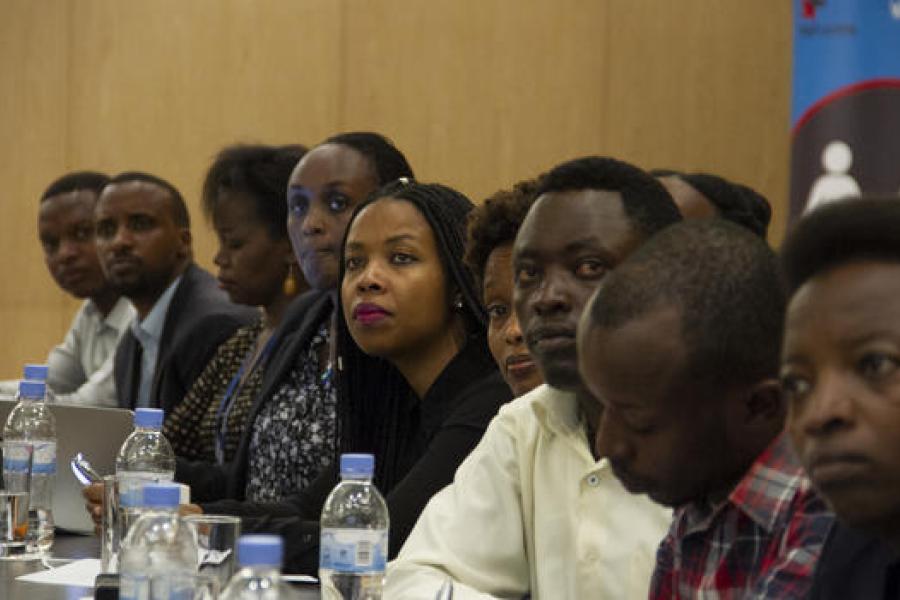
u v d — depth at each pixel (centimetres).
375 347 400
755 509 205
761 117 800
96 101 1044
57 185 841
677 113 827
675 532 225
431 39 916
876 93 480
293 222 538
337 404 431
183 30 1010
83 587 368
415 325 400
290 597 347
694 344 194
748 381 197
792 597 195
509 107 887
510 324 349
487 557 310
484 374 405
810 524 197
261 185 628
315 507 434
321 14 959
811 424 148
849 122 482
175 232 743
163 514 289
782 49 796
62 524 489
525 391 349
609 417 203
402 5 927
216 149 996
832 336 149
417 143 917
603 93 854
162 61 1019
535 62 878
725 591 211
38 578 382
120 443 480
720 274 196
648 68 838
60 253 833
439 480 373
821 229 152
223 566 309
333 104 952
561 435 299
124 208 738
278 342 561
